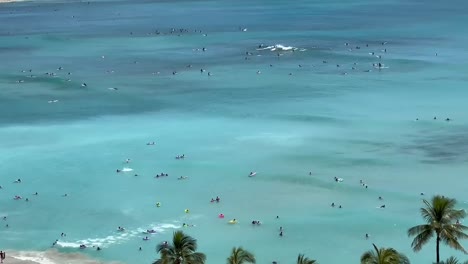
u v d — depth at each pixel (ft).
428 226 215.72
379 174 386.73
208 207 349.82
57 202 359.05
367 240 310.24
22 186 380.78
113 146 444.14
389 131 463.01
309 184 375.04
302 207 346.74
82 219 338.54
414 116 497.05
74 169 404.98
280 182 379.14
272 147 435.94
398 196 356.18
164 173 396.37
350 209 342.85
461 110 509.35
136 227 329.11
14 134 473.67
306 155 419.13
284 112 515.91
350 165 401.08
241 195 363.56
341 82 616.80
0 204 357.61
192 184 380.17
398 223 325.62
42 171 402.52
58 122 504.84
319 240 312.09
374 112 509.76
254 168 399.85
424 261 287.07
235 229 325.21
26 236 321.73
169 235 320.70
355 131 464.65
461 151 420.77
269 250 303.89
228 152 428.56
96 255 303.07
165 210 347.15
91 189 375.45
